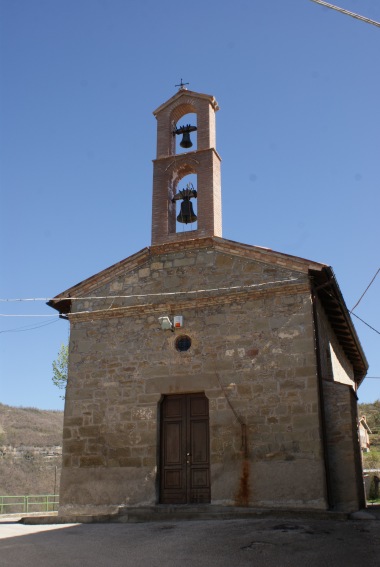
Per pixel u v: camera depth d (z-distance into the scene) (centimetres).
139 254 1714
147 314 1664
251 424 1461
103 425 1599
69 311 1867
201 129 1850
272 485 1395
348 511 1345
